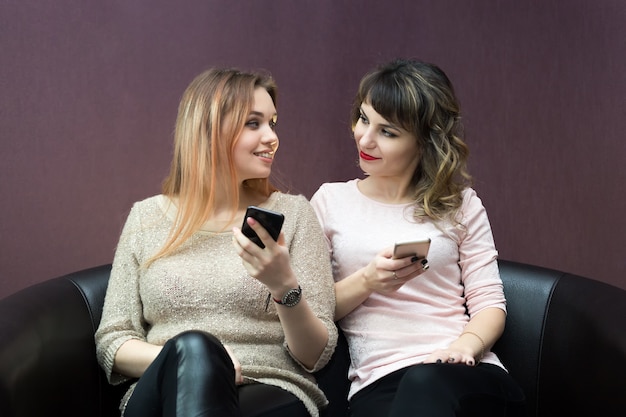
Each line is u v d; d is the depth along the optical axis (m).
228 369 1.30
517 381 1.84
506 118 3.02
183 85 2.83
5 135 2.69
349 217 1.84
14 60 2.67
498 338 1.81
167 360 1.30
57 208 2.76
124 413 1.35
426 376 1.38
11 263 2.73
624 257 2.99
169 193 1.77
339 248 1.81
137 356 1.55
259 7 2.89
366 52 2.99
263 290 1.62
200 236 1.68
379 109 1.75
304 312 1.52
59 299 1.71
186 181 1.70
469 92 3.01
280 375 1.58
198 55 2.84
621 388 1.54
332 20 2.96
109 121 2.78
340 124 3.02
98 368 1.72
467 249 1.82
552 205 3.04
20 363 1.45
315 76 2.97
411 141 1.78
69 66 2.72
